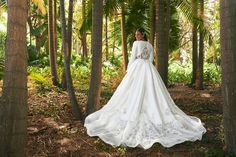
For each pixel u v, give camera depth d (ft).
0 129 10.89
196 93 31.04
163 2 25.32
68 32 24.76
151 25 33.83
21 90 11.09
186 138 16.44
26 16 11.39
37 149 15.97
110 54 67.15
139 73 18.40
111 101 18.65
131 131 16.49
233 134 14.28
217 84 38.01
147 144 15.89
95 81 20.24
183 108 24.38
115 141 16.31
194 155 15.25
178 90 32.91
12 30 11.05
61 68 38.86
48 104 23.67
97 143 16.44
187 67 55.01
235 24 13.91
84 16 34.86
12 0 11.12
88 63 50.67
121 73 38.83
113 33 47.91
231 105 14.21
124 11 35.91
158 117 16.93
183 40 68.03
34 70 40.57
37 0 35.42
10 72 11.00
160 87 18.19
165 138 16.34
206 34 34.47
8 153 10.78
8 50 11.08
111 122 17.65
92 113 19.30
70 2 24.77
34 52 51.19
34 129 18.06
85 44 55.57
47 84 31.60
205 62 59.93
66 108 22.45
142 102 17.60
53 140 16.94
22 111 11.09
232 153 14.30
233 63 13.99
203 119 20.88
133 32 39.63
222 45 14.32
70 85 20.62
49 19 33.27
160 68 25.07
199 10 32.35
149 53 19.01
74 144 16.48
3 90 11.09
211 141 16.81
